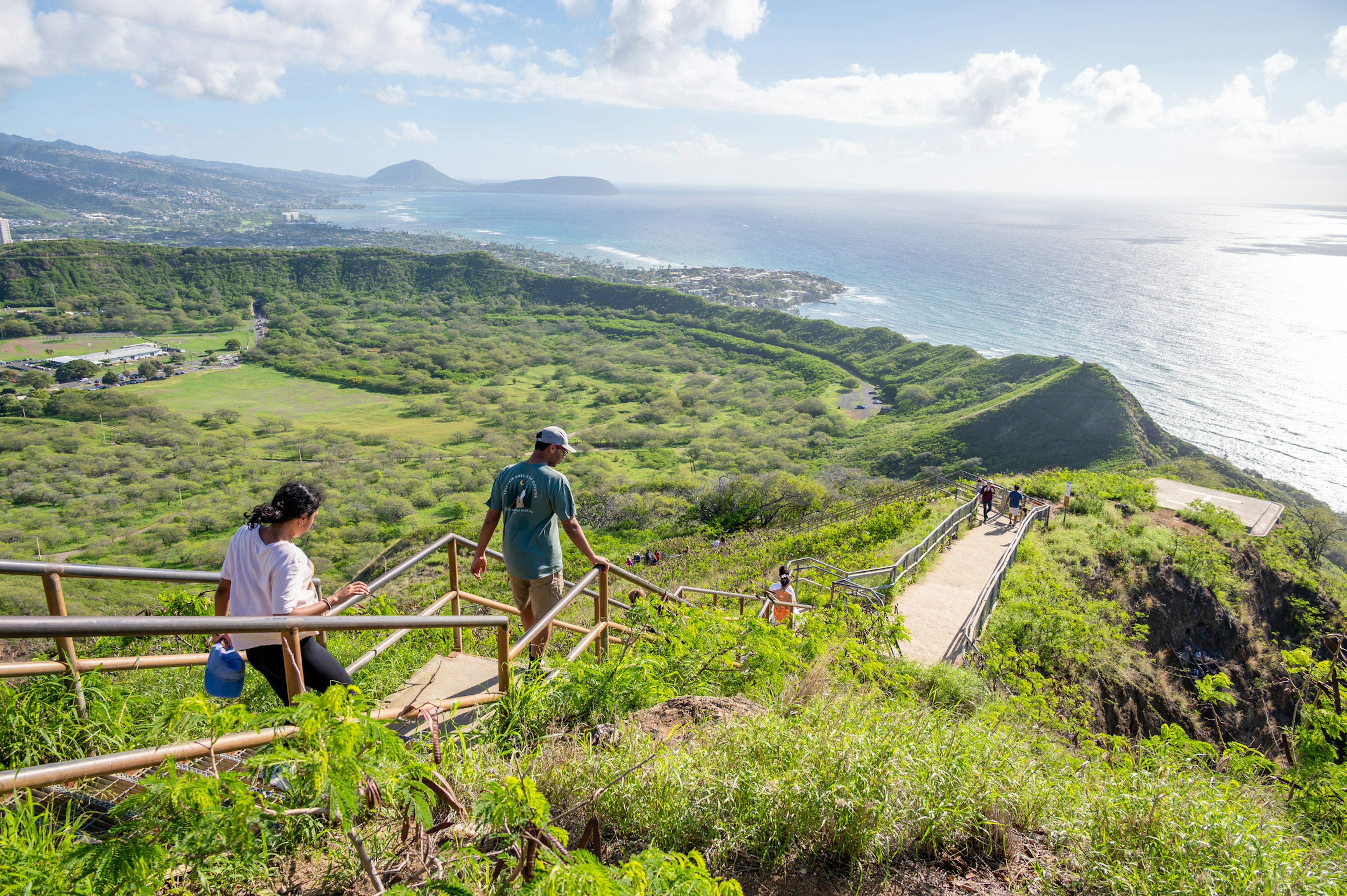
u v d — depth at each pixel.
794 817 2.85
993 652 10.38
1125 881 2.81
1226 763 4.84
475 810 2.06
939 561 16.30
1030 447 102.12
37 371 182.12
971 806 3.10
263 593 2.63
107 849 1.55
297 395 175.38
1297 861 3.01
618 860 2.59
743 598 10.16
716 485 44.62
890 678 7.49
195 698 1.93
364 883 2.16
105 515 95.69
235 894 2.02
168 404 160.75
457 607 4.80
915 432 118.62
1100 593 15.86
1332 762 4.82
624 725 3.54
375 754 1.89
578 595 4.88
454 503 98.81
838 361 196.50
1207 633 16.80
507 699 3.59
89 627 1.75
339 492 100.81
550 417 153.12
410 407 165.00
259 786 2.24
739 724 3.48
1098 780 3.87
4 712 2.82
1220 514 21.88
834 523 22.95
